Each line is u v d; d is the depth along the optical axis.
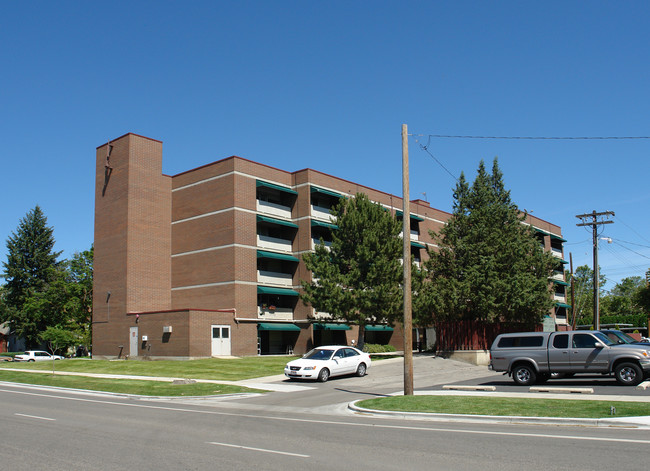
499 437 11.23
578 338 20.23
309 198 45.03
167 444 10.95
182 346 37.66
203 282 42.94
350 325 46.00
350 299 34.22
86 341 55.75
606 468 8.31
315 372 25.39
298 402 19.17
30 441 11.36
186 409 17.77
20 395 22.81
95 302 44.59
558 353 20.34
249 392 22.52
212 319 38.94
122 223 43.34
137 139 44.34
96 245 45.28
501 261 34.72
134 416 15.80
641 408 13.77
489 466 8.58
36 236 70.81
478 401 16.11
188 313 37.59
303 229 44.91
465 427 12.82
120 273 42.91
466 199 36.62
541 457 9.17
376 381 25.33
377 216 36.50
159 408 18.06
